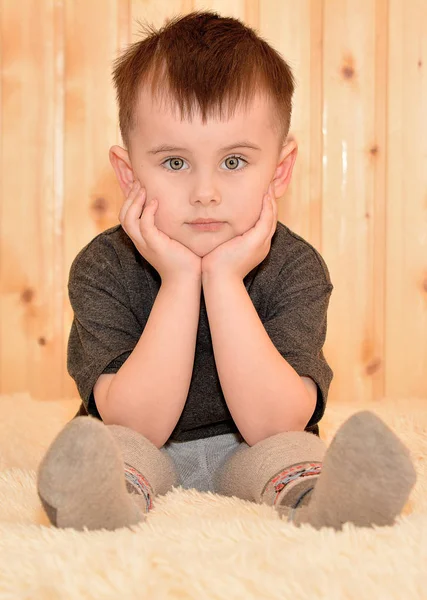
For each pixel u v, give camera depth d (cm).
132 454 91
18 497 98
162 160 100
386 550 69
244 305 100
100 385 101
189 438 112
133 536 71
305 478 85
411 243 189
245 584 64
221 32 103
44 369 183
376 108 187
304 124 186
